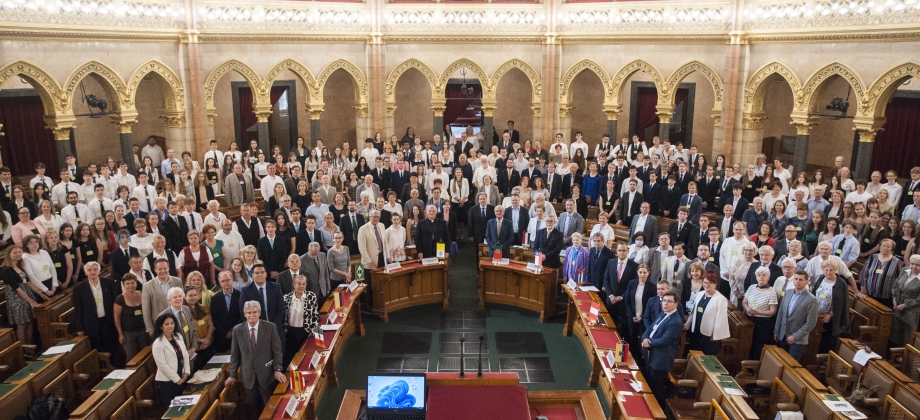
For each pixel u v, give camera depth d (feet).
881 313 33.94
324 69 68.54
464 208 56.49
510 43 70.18
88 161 70.13
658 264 36.37
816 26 55.26
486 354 38.04
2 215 41.98
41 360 29.91
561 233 43.62
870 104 52.95
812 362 33.63
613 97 68.74
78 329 32.71
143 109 73.31
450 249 48.16
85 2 54.29
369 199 50.42
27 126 64.18
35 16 50.67
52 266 35.94
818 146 74.18
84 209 44.27
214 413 26.81
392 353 38.24
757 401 29.96
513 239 46.80
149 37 59.36
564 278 41.39
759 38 59.57
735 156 63.67
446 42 70.18
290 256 34.65
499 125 84.58
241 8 63.87
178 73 62.85
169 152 57.67
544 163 59.41
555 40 69.51
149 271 34.55
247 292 30.58
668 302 29.91
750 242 35.73
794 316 31.01
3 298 36.73
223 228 39.40
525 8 69.31
